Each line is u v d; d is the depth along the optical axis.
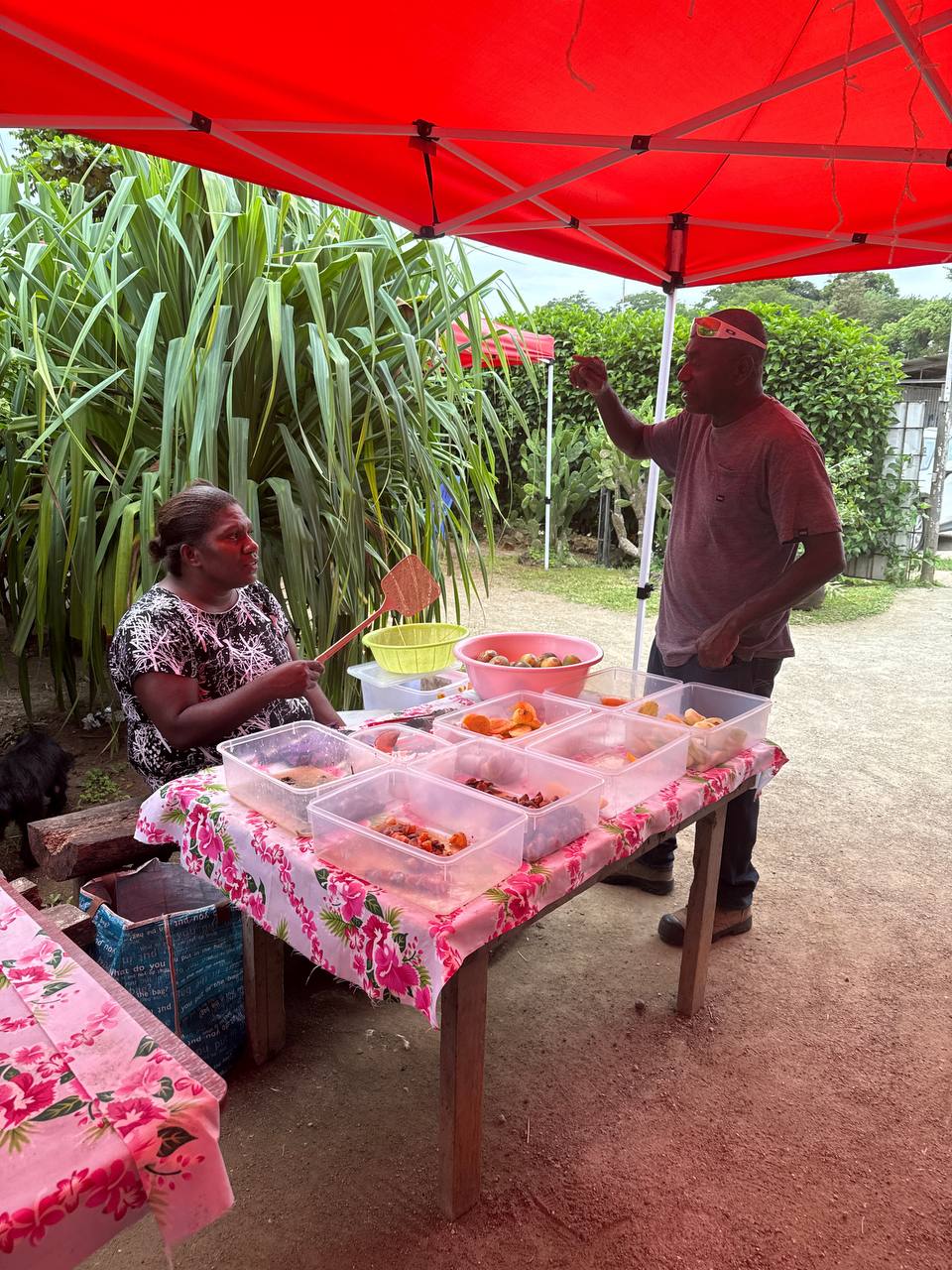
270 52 1.69
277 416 3.37
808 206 2.68
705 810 1.87
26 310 2.95
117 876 2.05
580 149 2.24
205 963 1.90
